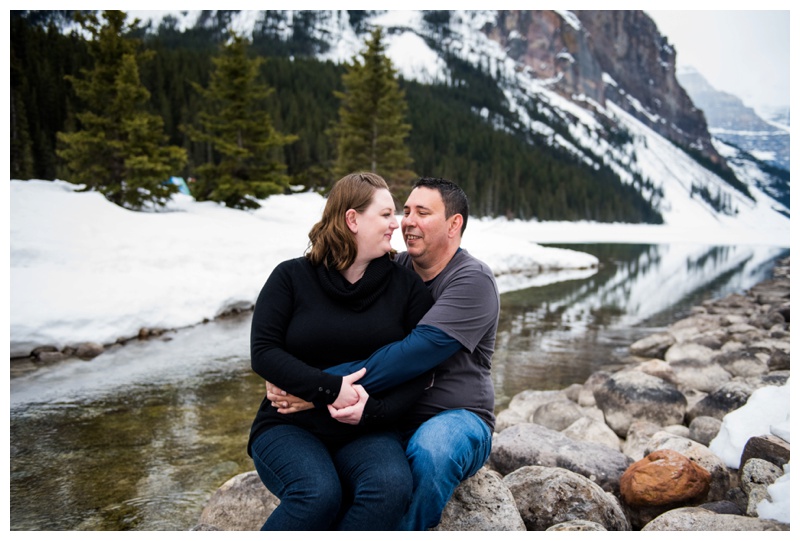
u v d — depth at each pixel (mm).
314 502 1699
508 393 5473
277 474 1841
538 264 20250
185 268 9617
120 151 17078
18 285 6992
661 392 4191
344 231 1987
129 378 5559
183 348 6852
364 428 1974
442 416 2037
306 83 71062
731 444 3057
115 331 7016
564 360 6969
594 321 9961
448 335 1980
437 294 2182
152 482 3318
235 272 10297
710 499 2721
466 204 2279
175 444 3924
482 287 2070
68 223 9414
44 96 35656
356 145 27969
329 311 1992
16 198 9672
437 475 1890
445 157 66875
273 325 1968
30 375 5570
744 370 5477
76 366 5941
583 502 2363
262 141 20234
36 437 4016
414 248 2266
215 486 3279
